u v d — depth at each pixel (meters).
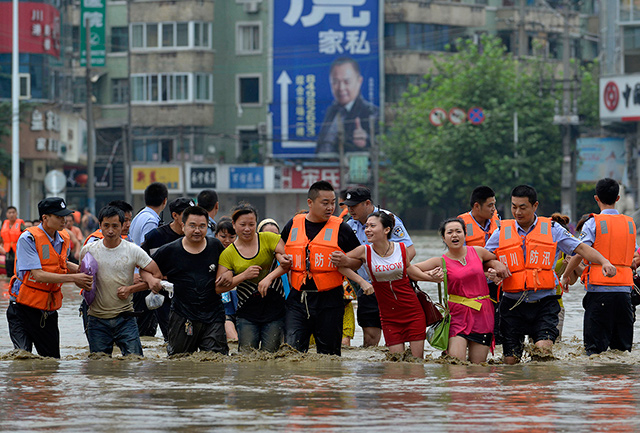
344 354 21.56
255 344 19.86
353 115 119.00
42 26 92.56
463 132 106.31
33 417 12.26
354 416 12.34
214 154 119.75
